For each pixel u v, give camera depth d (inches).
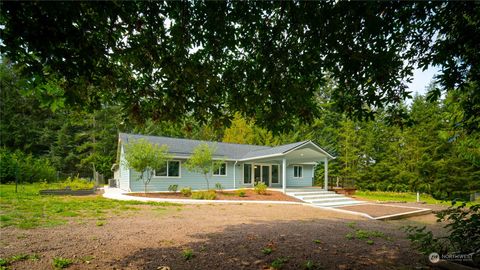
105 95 179.6
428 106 921.5
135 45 146.4
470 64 161.6
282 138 1235.2
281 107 187.3
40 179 906.7
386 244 231.9
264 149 880.3
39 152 1309.1
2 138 1205.1
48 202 448.1
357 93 182.9
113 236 239.5
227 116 194.2
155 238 235.3
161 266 165.9
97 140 1317.7
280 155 671.1
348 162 1059.3
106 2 112.0
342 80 173.8
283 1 142.6
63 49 113.0
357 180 1047.6
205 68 166.9
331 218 392.5
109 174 1195.3
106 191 724.7
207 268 164.4
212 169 705.0
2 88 1201.4
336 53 155.6
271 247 211.0
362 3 129.9
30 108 1259.8
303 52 163.6
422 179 865.5
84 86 146.3
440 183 824.3
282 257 186.7
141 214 370.6
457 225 157.5
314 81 180.9
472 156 426.6
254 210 446.9
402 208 525.0
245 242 225.5
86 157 1248.2
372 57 150.6
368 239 251.0
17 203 421.7
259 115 198.8
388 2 133.9
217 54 167.0
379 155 1058.1
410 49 166.6
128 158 615.8
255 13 151.4
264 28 159.2
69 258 177.2
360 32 143.1
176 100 177.2
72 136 1337.4
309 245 220.5
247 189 738.2
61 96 149.6
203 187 777.6
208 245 214.8
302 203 569.0
